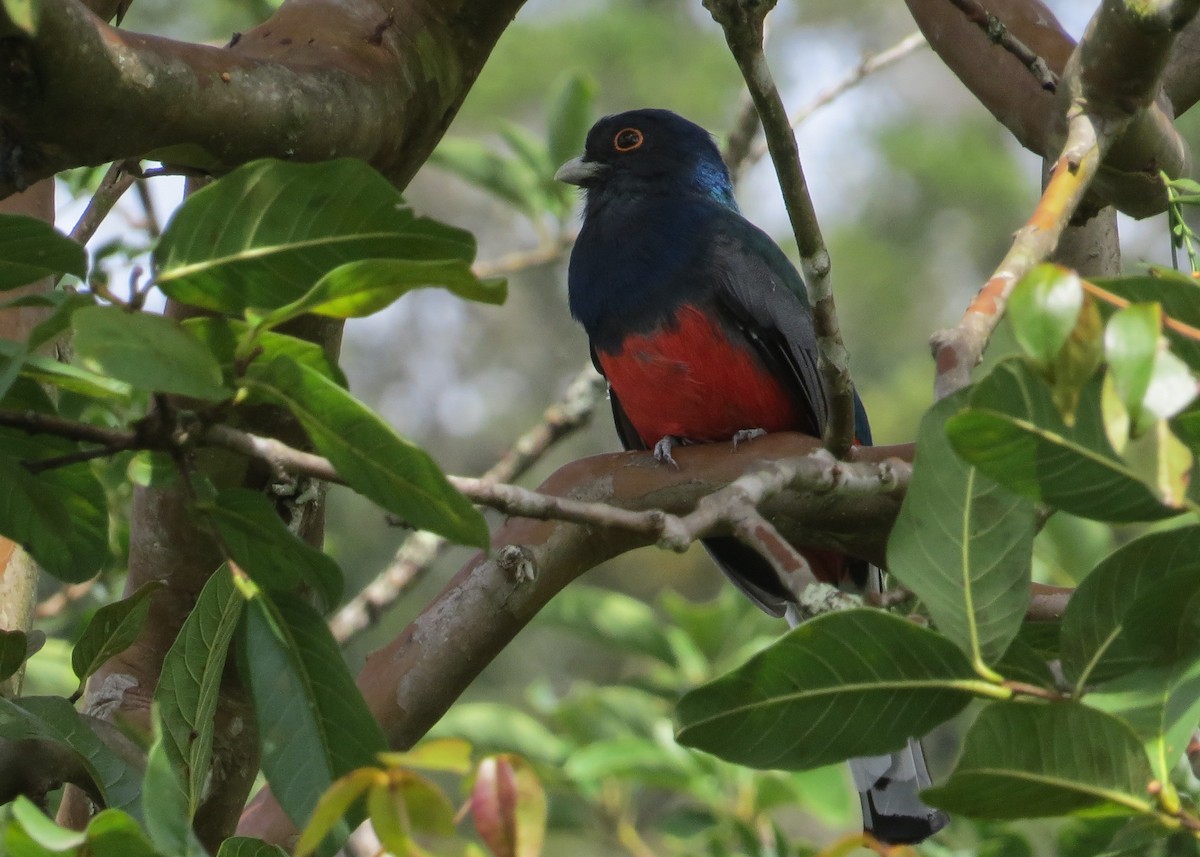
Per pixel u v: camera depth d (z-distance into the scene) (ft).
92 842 12.01
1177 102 28.04
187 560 23.67
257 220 13.37
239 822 21.35
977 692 14.17
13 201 25.13
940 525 14.42
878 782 25.34
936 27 27.45
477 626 21.90
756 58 16.38
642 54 91.09
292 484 22.58
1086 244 27.89
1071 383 11.26
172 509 23.38
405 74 21.75
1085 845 21.68
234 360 13.37
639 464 23.06
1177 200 21.75
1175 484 11.10
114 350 12.12
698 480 22.85
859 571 30.55
